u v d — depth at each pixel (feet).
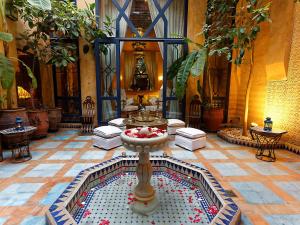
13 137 11.74
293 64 11.96
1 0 11.06
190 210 6.95
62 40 17.07
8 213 6.30
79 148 12.70
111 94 18.15
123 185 8.70
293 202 7.02
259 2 13.32
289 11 11.89
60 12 14.48
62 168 9.63
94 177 8.63
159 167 10.25
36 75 17.83
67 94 18.39
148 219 6.45
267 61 13.79
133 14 19.13
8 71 10.35
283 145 12.77
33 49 14.83
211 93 17.21
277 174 9.20
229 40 14.39
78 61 17.58
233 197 7.29
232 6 14.62
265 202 7.01
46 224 5.81
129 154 11.50
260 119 14.99
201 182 8.40
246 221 6.01
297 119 11.89
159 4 17.21
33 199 7.06
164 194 8.00
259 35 14.94
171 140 14.70
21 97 17.11
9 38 10.26
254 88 15.61
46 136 15.44
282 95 12.84
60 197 6.59
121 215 6.64
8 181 8.32
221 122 17.37
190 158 11.16
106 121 17.97
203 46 15.02
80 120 18.43
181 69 14.88
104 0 17.22
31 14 13.94
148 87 33.63
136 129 7.49
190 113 18.07
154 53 32.71
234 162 10.61
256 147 12.98
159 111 18.78
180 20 17.39
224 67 17.80
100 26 17.43
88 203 7.32
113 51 17.63
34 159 10.77
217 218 5.60
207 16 15.85
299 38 11.51
